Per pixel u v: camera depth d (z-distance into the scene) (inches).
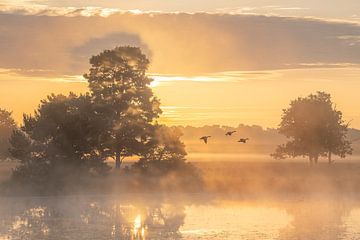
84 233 2588.6
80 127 4153.5
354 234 2561.5
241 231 2628.0
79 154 4188.0
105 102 4426.7
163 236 2518.5
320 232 2615.7
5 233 2578.7
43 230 2642.7
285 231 2623.0
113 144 4375.0
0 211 3260.3
